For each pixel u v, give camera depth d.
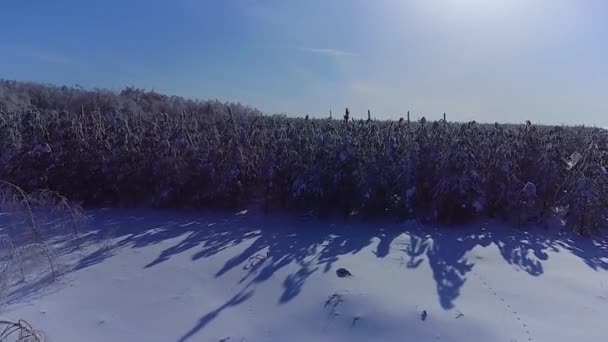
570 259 6.65
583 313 5.07
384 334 4.64
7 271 5.77
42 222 7.65
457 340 4.52
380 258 6.48
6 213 8.21
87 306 5.19
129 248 6.93
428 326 4.71
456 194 7.99
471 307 5.10
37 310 5.09
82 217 7.86
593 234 7.78
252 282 5.75
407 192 8.17
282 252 6.70
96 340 4.57
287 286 5.61
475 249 6.93
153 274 6.01
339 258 6.45
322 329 4.75
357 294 5.28
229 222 8.23
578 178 7.93
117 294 5.47
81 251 6.79
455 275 5.95
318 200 8.43
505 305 5.19
